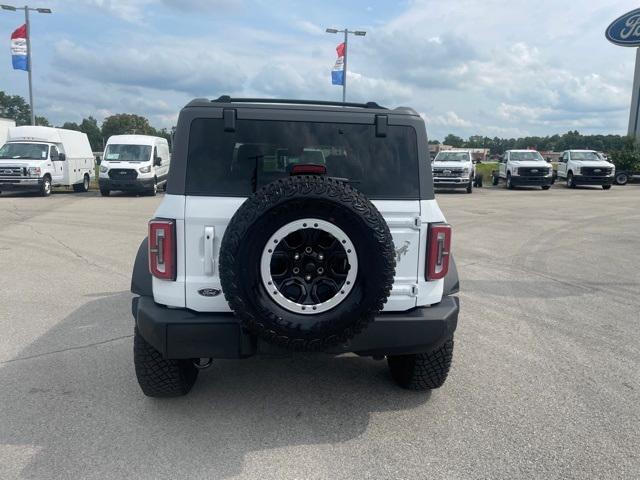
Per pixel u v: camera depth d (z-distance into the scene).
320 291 3.24
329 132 3.67
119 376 4.46
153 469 3.16
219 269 3.17
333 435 3.59
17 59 27.67
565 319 6.21
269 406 3.99
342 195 3.13
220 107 3.60
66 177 23.97
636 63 36.59
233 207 3.46
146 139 24.06
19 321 5.87
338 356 5.02
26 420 3.71
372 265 3.17
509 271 8.73
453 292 3.97
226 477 3.10
